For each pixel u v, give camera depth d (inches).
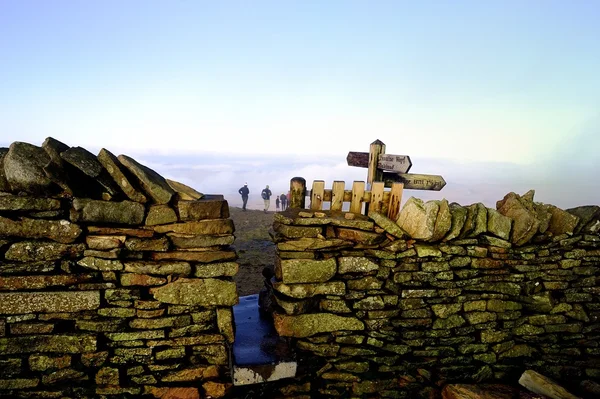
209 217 147.6
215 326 151.6
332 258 159.3
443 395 167.6
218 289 148.1
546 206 187.5
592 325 186.4
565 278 181.8
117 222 138.4
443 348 170.9
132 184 141.1
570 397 154.8
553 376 183.2
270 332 175.6
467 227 171.0
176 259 145.8
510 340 179.2
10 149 130.1
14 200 128.8
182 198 153.7
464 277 171.2
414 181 215.5
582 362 185.8
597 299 186.7
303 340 160.9
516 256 176.6
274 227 174.1
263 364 147.6
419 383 169.2
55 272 136.1
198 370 148.6
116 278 140.8
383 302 164.2
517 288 177.3
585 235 183.2
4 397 135.9
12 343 133.8
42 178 130.3
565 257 181.5
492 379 176.6
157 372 146.2
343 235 162.4
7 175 129.3
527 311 181.9
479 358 175.2
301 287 156.5
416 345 168.9
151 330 143.7
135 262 140.6
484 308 174.9
